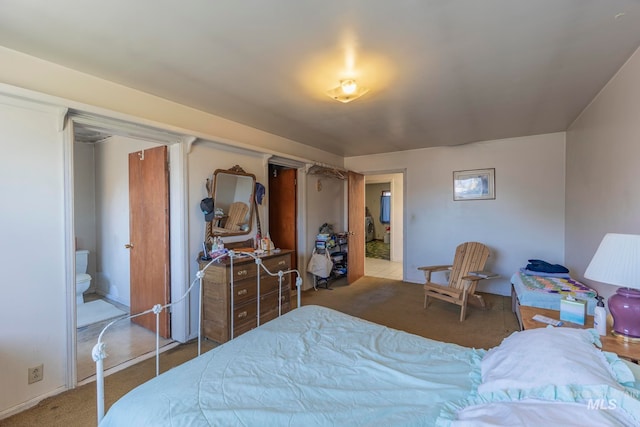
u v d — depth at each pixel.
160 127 2.46
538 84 2.35
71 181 2.03
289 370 1.28
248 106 2.82
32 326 1.88
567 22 1.56
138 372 2.26
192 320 2.84
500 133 3.95
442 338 2.89
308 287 4.69
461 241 4.62
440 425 0.90
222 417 0.98
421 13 1.48
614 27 1.60
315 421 0.97
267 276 3.05
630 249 1.34
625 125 2.04
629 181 1.99
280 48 1.81
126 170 3.73
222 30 1.62
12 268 1.80
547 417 0.80
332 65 2.03
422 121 3.35
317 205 4.93
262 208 3.69
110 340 2.81
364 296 4.32
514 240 4.23
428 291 3.79
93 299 4.05
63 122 1.98
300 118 3.21
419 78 2.23
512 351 1.13
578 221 3.28
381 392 1.13
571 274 3.58
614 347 1.37
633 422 0.79
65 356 2.01
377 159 5.36
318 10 1.46
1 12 1.45
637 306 1.41
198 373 1.25
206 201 2.89
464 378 1.21
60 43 1.75
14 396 1.81
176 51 1.84
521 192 4.17
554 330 1.22
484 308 3.72
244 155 3.45
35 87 1.92
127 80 2.25
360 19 1.53
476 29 1.62
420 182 4.96
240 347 1.49
